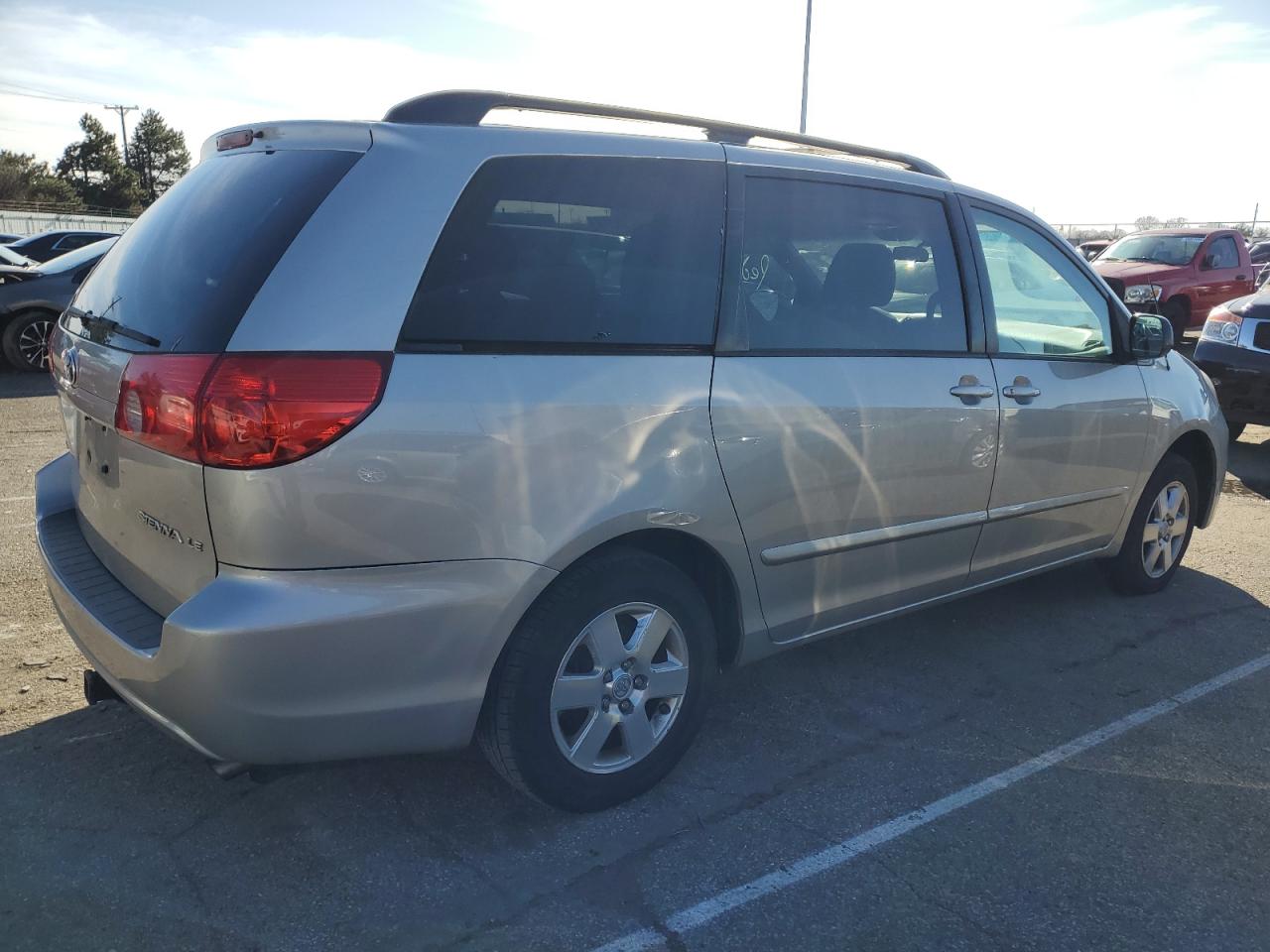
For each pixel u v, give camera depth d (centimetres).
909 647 423
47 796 290
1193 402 475
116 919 241
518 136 270
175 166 9119
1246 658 418
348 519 230
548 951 235
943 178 383
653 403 274
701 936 241
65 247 2041
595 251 276
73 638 274
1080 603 480
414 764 314
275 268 233
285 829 278
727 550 296
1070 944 243
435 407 238
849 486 324
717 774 315
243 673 226
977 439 362
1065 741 343
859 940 242
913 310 352
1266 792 314
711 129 322
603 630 278
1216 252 1549
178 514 238
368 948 234
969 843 282
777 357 307
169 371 232
